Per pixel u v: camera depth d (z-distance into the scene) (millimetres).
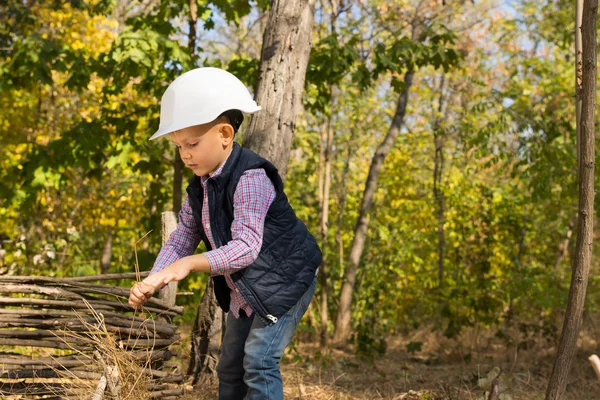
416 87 10883
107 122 7922
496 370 4402
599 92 8406
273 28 4969
